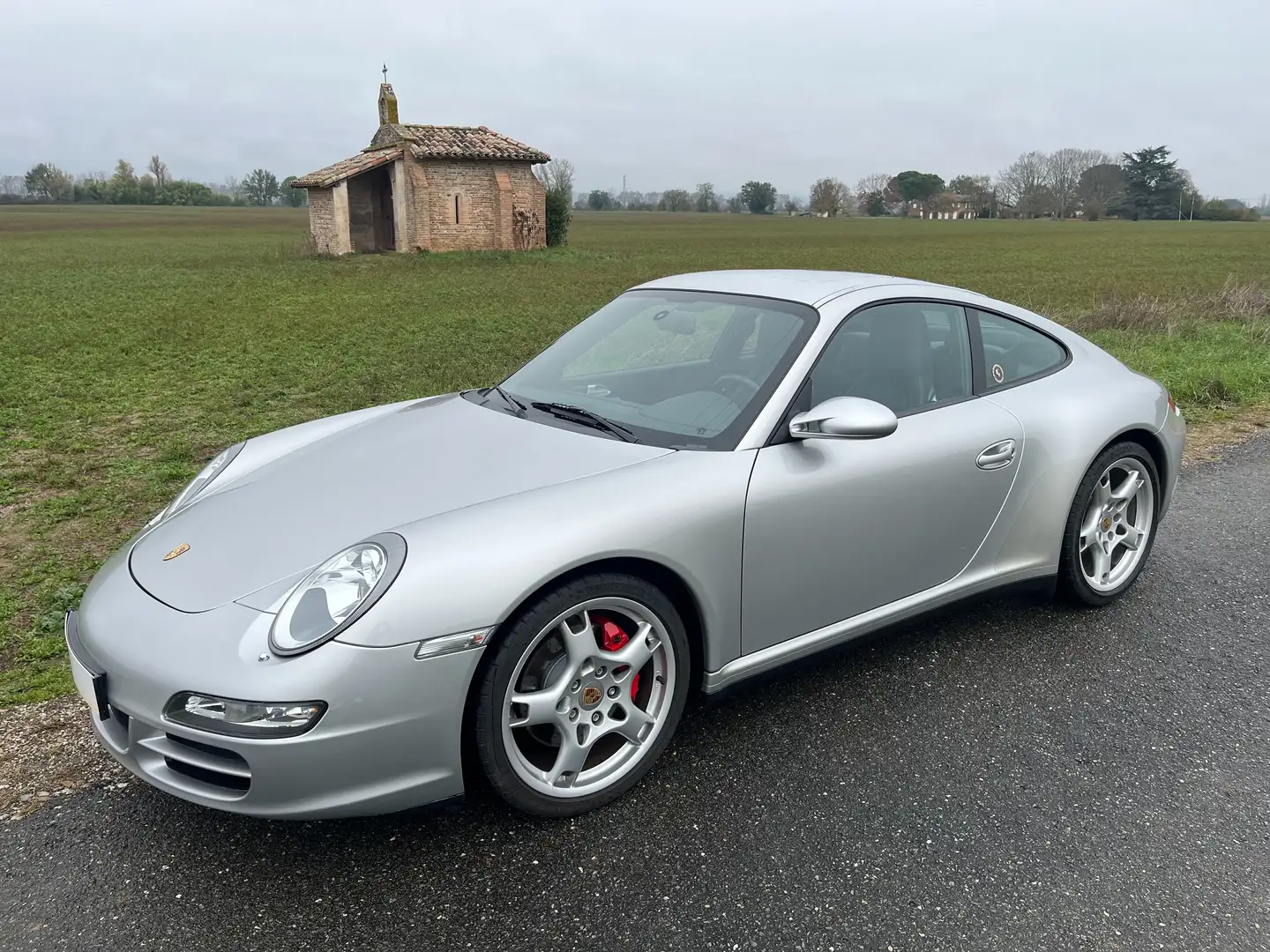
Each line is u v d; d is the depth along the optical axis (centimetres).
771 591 279
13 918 213
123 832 245
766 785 265
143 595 240
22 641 362
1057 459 347
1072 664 340
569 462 270
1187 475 579
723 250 4506
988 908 217
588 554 235
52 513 522
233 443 689
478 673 228
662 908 217
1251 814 254
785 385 289
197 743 215
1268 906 218
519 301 1831
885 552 305
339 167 3200
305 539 246
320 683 209
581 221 10969
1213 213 14050
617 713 260
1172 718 303
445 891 223
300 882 226
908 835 244
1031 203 15100
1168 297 1895
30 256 3516
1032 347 373
